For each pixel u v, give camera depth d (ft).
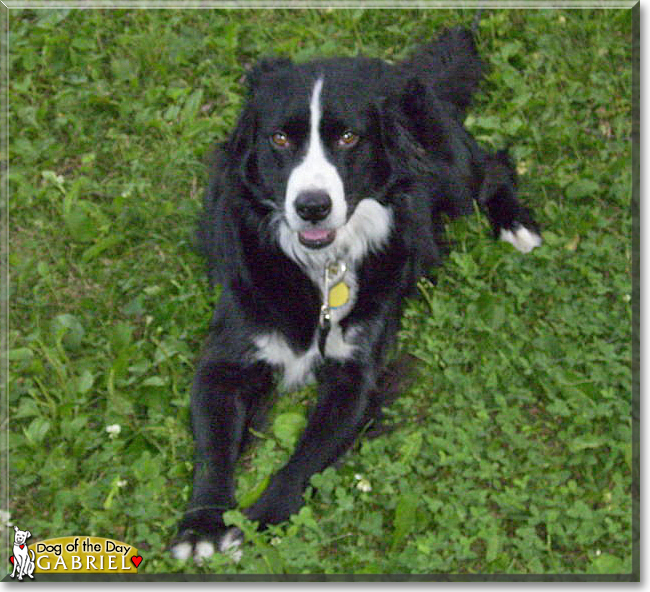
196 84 7.21
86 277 6.29
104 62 7.37
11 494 5.44
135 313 6.10
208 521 5.24
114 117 7.06
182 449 5.55
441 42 7.07
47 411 5.68
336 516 5.27
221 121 6.88
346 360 5.80
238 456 5.59
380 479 5.39
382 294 5.87
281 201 5.55
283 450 5.59
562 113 7.10
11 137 6.88
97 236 6.41
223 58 7.29
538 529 5.37
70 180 6.75
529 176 6.81
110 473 5.44
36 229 6.51
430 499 5.28
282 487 5.34
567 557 5.28
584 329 6.02
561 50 7.38
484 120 6.90
